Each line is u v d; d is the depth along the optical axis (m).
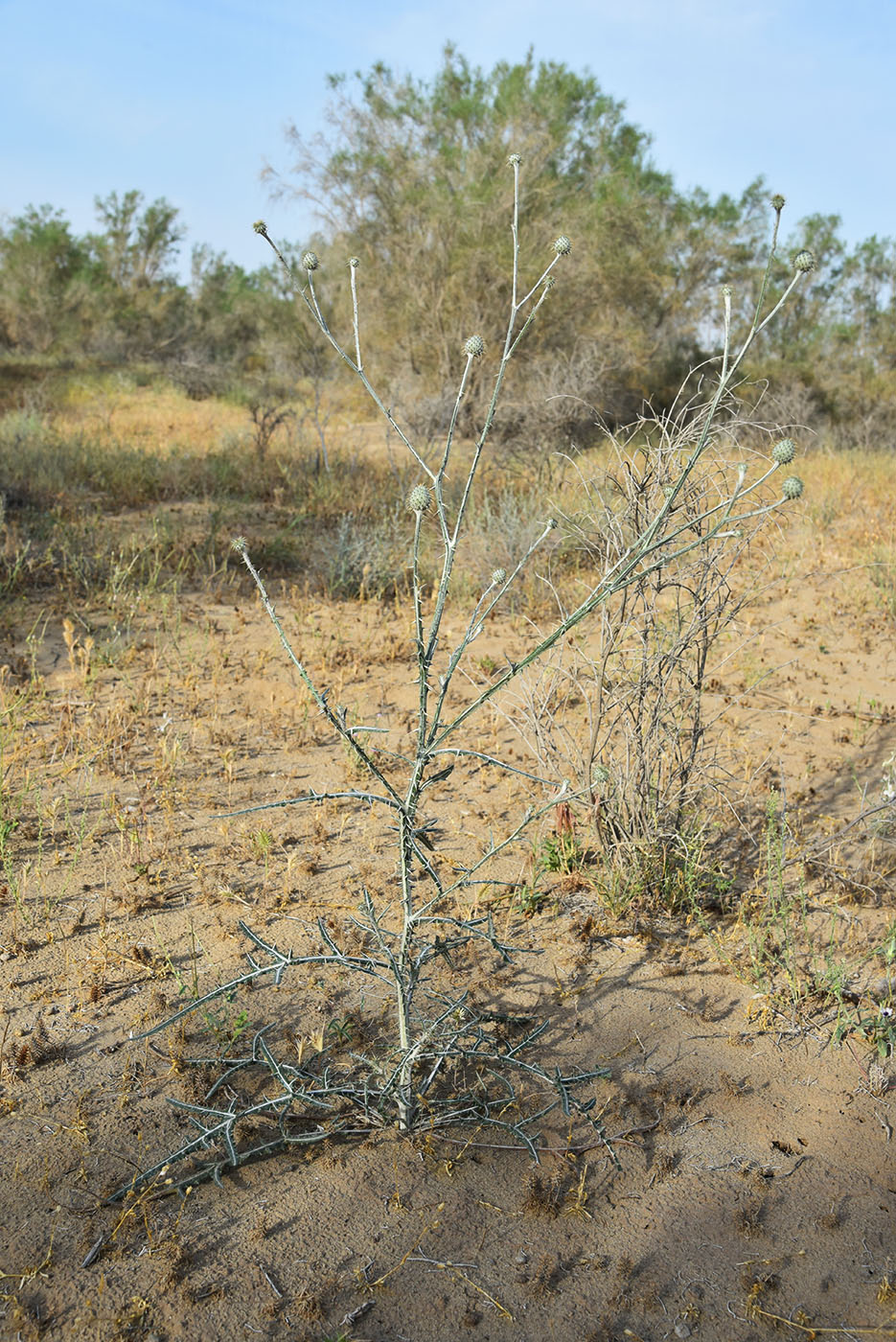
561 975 3.18
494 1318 2.06
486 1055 2.46
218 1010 2.94
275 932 3.33
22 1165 2.38
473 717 5.22
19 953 3.18
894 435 18.28
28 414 14.42
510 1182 2.41
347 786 4.43
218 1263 2.15
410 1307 2.08
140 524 9.27
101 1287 2.08
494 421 12.28
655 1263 2.20
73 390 21.30
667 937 3.41
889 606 7.12
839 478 12.64
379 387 16.80
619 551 3.56
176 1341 1.98
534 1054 2.83
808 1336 2.04
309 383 23.08
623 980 3.17
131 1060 2.74
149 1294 2.07
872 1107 2.68
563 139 18.16
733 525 3.72
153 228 37.22
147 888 3.57
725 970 3.23
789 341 26.14
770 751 4.85
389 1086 2.47
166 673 5.82
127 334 34.22
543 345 15.80
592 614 6.84
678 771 3.69
